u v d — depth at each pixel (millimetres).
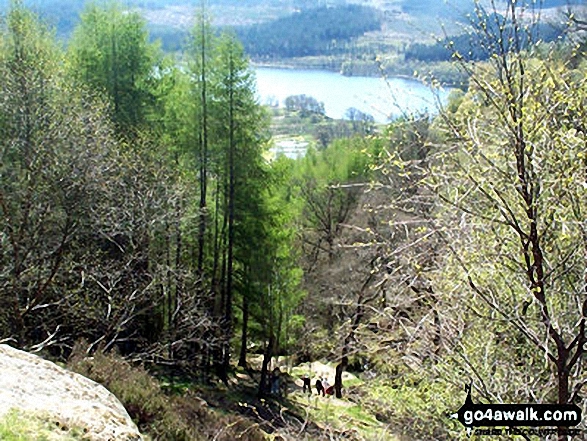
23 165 14102
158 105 21578
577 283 4887
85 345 12164
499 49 4438
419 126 5133
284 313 21609
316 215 28906
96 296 15594
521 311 5465
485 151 4809
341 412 15422
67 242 14945
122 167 15820
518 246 4918
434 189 4844
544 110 4578
